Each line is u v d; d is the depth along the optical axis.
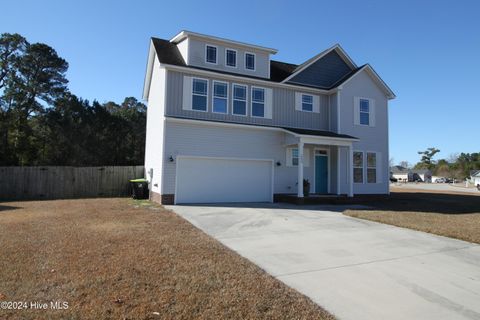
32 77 31.73
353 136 17.92
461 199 19.08
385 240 7.64
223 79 15.73
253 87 16.39
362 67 18.22
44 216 10.30
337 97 17.62
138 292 4.22
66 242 6.76
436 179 84.50
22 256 5.71
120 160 31.61
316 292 4.47
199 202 14.51
